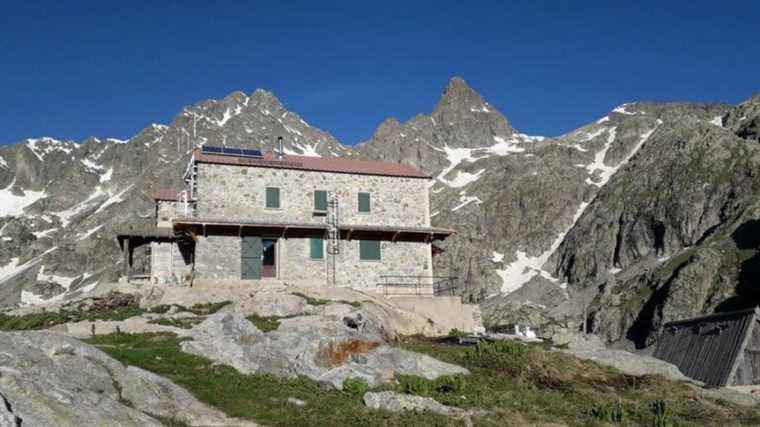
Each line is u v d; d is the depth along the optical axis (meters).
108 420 20.02
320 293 47.53
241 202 51.88
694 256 150.50
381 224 55.06
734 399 35.00
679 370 42.59
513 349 36.34
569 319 162.25
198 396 25.19
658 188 194.38
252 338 32.03
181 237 53.81
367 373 29.86
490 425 25.69
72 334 35.53
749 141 194.00
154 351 29.94
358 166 57.12
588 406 30.42
